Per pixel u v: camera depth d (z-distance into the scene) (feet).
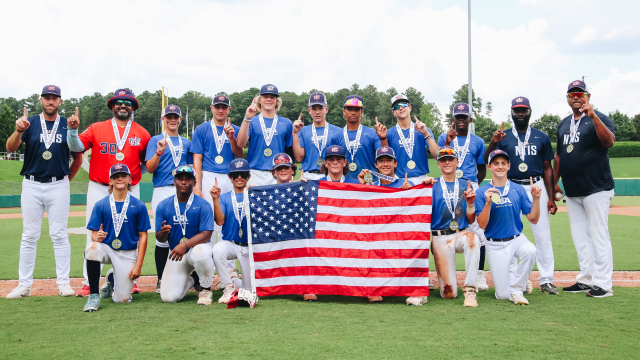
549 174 24.44
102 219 20.84
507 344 14.35
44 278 27.25
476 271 20.04
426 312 18.49
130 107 24.50
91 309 18.80
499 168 21.08
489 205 20.12
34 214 22.39
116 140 24.00
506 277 20.84
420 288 20.29
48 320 17.38
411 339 14.84
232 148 25.70
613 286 23.76
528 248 19.92
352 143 25.16
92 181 23.81
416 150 25.54
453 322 16.89
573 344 14.37
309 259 21.08
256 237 21.25
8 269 29.84
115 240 20.56
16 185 138.92
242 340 14.75
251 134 26.08
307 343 14.44
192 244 20.71
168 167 25.43
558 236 46.32
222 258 20.63
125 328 16.21
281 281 21.15
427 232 20.59
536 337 15.07
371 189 21.50
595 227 21.81
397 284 20.45
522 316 17.79
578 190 22.40
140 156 25.34
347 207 21.44
